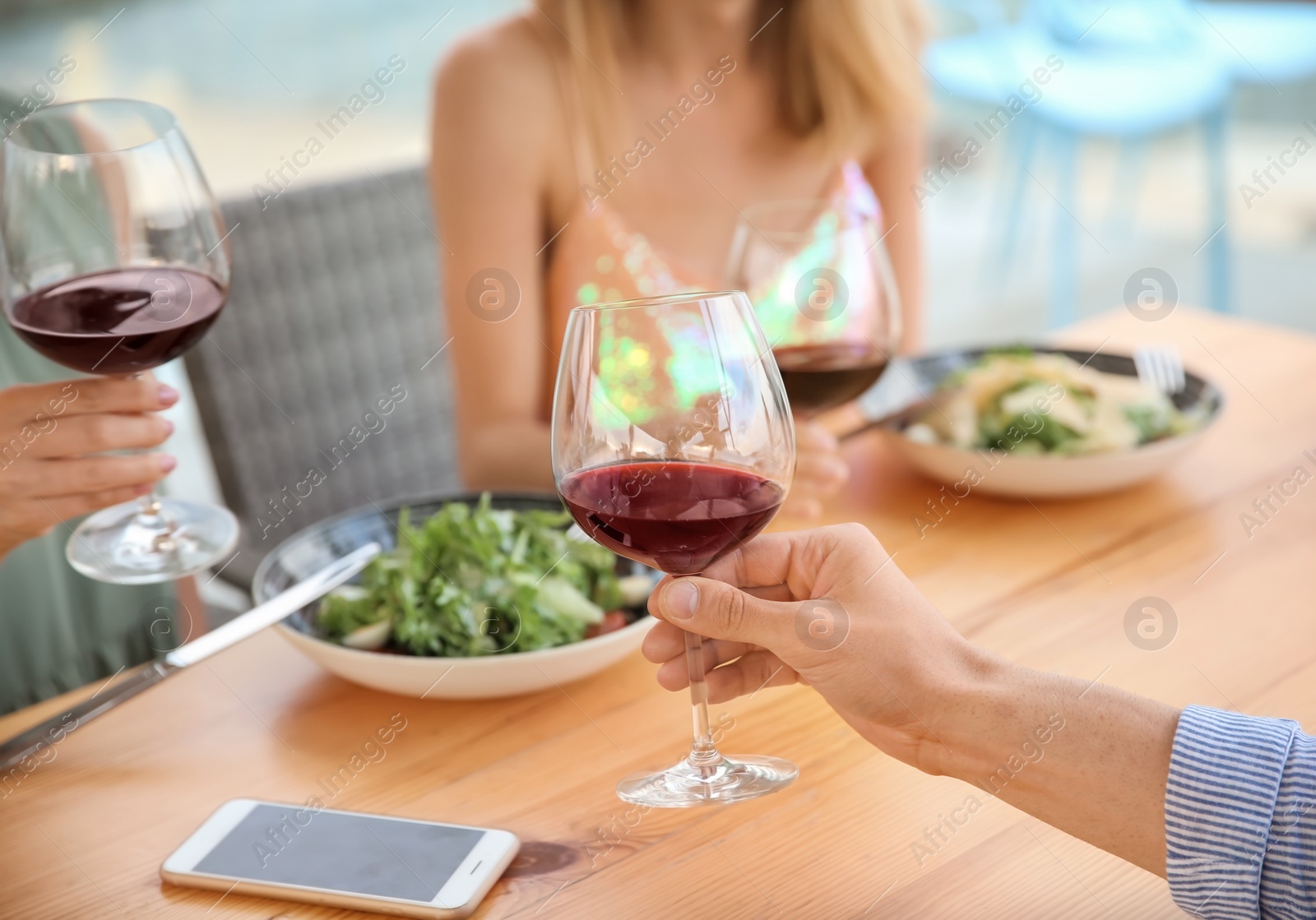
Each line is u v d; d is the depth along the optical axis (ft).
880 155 5.94
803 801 2.46
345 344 6.21
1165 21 11.02
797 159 5.68
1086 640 2.98
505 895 2.20
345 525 3.50
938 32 6.61
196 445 10.60
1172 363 4.37
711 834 2.37
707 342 2.14
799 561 2.54
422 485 6.62
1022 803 2.33
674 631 2.69
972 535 3.63
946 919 2.11
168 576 2.99
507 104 5.19
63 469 2.90
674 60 5.52
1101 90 11.02
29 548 4.44
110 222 2.92
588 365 2.17
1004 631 3.05
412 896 2.15
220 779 2.60
